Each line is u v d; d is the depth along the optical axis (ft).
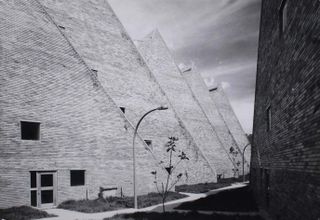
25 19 55.01
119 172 66.18
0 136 47.78
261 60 46.62
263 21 42.42
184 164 100.94
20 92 51.52
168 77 122.42
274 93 34.88
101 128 64.34
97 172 62.18
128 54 94.17
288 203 27.53
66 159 56.85
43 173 53.16
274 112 35.29
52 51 58.13
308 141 20.44
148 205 56.13
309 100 20.04
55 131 55.77
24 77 52.49
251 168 76.38
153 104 97.14
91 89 63.93
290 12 25.46
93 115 63.26
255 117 61.31
